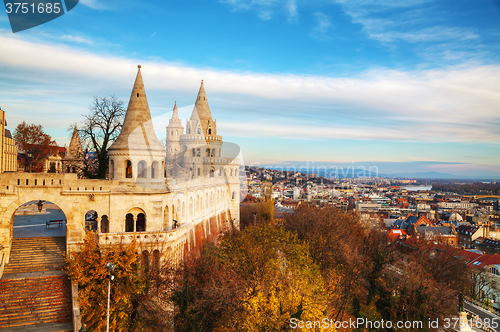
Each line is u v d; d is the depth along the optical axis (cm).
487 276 10869
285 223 10925
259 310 4038
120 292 3859
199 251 5562
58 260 4553
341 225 9425
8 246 4419
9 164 8144
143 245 4503
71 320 3775
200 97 6888
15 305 3847
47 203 7888
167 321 4153
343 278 5975
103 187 4700
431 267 8188
